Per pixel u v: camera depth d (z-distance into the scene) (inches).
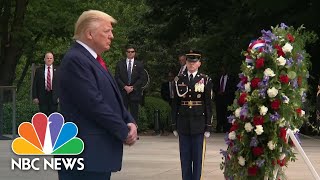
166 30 1130.7
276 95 273.6
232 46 944.9
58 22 989.8
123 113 196.9
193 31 1125.1
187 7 1050.1
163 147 585.0
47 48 1164.5
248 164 279.4
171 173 423.5
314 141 651.5
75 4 1004.6
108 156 190.4
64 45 1188.5
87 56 191.3
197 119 358.6
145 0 1129.4
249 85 277.9
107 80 191.9
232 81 770.2
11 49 966.4
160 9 1119.6
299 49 280.4
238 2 901.8
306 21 818.2
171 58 1339.8
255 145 276.4
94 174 192.4
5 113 654.5
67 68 189.0
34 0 976.3
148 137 701.3
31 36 1018.7
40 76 595.2
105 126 187.2
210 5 1016.2
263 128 275.0
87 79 187.3
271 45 277.4
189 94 358.9
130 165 460.4
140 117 764.6
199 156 360.8
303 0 829.2
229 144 286.5
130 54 615.5
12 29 952.9
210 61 1005.2
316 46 840.3
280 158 277.1
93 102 185.8
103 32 193.9
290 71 275.1
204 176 410.6
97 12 196.1
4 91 642.8
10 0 960.9
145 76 620.4
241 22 895.1
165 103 796.0
